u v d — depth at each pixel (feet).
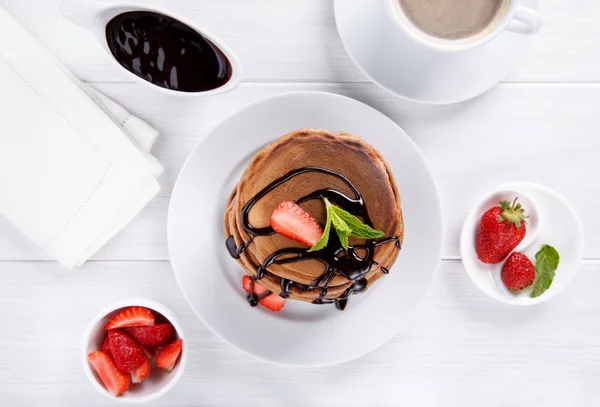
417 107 2.35
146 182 2.28
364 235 2.07
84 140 2.24
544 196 2.34
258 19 2.31
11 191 2.25
